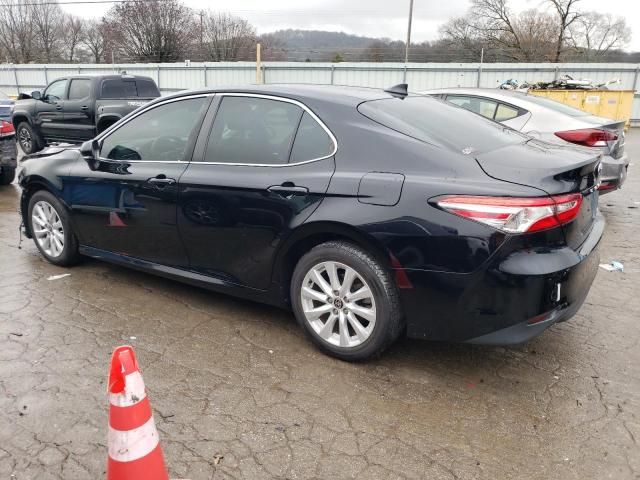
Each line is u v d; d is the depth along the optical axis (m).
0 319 3.78
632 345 3.55
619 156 6.50
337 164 3.17
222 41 50.84
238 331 3.68
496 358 3.37
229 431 2.65
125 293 4.27
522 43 43.09
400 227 2.87
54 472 2.36
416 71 26.22
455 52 43.59
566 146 3.55
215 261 3.72
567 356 3.40
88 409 2.79
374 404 2.89
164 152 3.96
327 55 40.59
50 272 4.70
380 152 3.08
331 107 3.33
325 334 3.31
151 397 2.91
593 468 2.44
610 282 4.67
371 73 26.61
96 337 3.55
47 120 12.10
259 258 3.48
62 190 4.50
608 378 3.16
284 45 52.38
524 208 2.66
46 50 56.16
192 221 3.71
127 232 4.16
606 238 6.03
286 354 3.39
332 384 3.07
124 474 1.84
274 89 3.60
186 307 4.04
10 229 6.05
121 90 11.89
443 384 3.09
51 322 3.75
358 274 3.08
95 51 56.66
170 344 3.49
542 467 2.44
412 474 2.39
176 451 2.51
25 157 5.10
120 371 1.82
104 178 4.20
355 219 2.99
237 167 3.53
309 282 3.32
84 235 4.51
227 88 3.79
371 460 2.47
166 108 4.04
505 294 2.71
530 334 2.78
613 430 2.70
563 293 2.81
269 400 2.91
